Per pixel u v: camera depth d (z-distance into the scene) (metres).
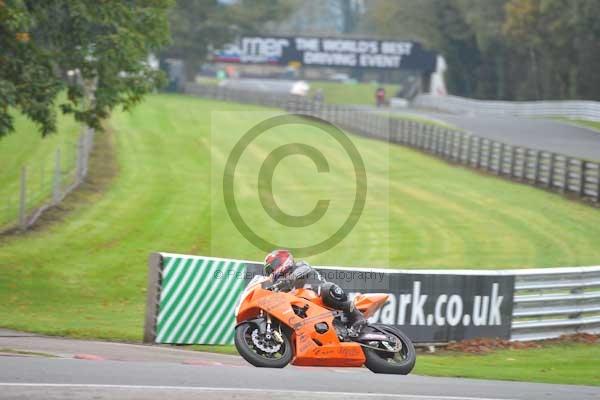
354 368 46.41
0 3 69.06
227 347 53.16
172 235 93.88
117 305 68.00
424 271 56.91
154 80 83.25
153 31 84.44
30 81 74.50
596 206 114.25
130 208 105.75
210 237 93.88
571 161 122.31
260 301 38.97
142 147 155.50
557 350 59.00
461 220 107.44
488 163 144.88
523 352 57.75
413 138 176.12
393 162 152.88
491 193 125.19
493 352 57.34
